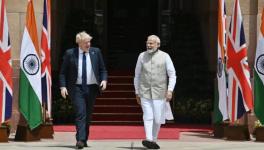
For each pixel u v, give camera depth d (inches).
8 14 922.7
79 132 730.8
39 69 818.2
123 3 1344.7
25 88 815.1
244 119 860.6
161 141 834.8
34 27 813.9
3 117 803.4
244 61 838.5
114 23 1328.7
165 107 731.4
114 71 1195.3
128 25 1338.6
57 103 1074.7
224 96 857.5
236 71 840.3
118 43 1320.1
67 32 1232.8
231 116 846.5
